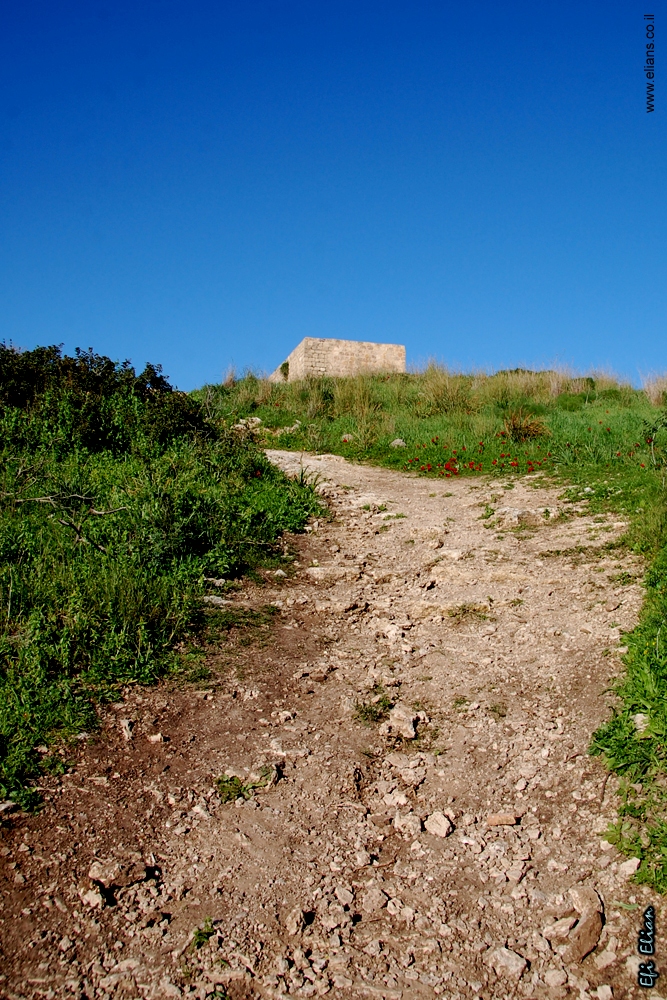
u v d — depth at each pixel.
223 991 3.04
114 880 3.53
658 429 12.04
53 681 4.95
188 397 12.44
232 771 4.42
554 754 4.51
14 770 4.11
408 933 3.36
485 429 14.55
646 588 6.62
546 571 7.45
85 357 12.30
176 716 4.91
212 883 3.59
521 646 5.95
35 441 10.03
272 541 8.43
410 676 5.66
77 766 4.29
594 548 7.87
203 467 10.29
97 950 3.18
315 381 19.44
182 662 5.57
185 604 6.23
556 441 13.10
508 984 3.10
